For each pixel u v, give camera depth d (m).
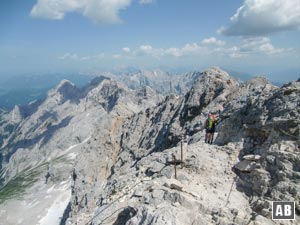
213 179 28.88
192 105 79.88
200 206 23.78
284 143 28.03
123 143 112.94
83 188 107.50
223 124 37.97
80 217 43.50
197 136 43.41
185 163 32.12
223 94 70.38
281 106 31.42
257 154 30.23
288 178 24.94
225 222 21.98
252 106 36.09
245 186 27.45
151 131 99.00
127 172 46.16
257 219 22.00
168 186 26.98
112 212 30.09
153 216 22.73
